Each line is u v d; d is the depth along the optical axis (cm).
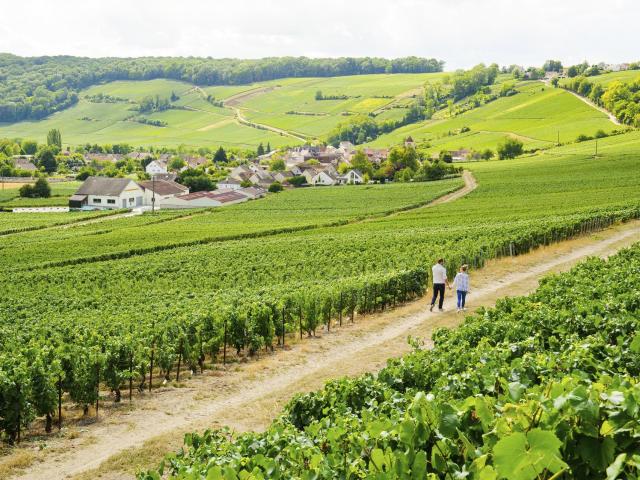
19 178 18700
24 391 1595
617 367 1195
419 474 629
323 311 2683
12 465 1480
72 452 1567
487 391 985
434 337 1933
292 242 6212
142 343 2097
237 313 2369
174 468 1048
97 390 1817
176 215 10569
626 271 2559
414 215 8538
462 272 2883
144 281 4638
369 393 1277
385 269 3803
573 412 586
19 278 5066
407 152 17212
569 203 8338
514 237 4372
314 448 874
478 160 18525
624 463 560
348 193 13038
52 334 2486
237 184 16475
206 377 2162
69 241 7444
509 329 1750
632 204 6825
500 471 495
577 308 1847
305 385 1988
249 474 775
